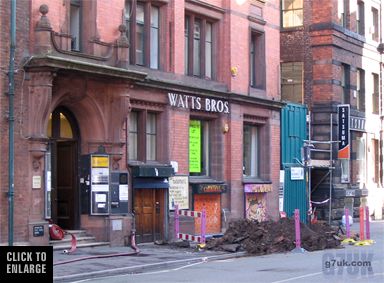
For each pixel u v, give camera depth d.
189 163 24.98
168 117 23.58
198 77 25.61
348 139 33.56
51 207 20.52
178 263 18.16
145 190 22.77
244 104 27.64
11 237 17.84
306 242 22.36
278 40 30.47
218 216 26.05
